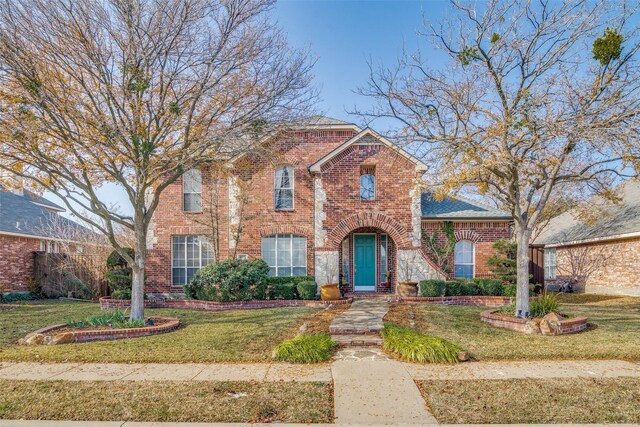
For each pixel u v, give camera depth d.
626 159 9.20
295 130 14.20
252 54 10.99
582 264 22.22
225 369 7.61
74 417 5.46
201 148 11.33
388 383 6.79
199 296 15.72
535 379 6.93
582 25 10.25
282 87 11.58
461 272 18.70
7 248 19.45
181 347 9.07
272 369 7.60
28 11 9.35
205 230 18.17
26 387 6.57
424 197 19.86
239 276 14.88
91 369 7.62
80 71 10.16
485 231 18.56
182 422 5.33
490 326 11.14
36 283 20.47
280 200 18.39
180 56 10.83
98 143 10.08
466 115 11.06
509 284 16.44
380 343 9.37
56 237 21.72
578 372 7.33
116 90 10.23
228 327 11.08
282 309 14.02
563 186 20.39
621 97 9.80
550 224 26.50
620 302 16.83
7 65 9.60
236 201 17.88
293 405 5.86
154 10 10.38
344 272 18.84
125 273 17.31
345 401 6.02
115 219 11.35
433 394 6.25
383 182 17.38
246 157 16.58
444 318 12.04
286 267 18.06
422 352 8.05
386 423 5.30
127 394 6.26
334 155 17.42
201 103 11.43
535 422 5.28
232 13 10.73
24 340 9.52
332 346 9.06
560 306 15.30
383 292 18.48
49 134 10.05
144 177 10.84
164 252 18.25
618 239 19.53
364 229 18.92
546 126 9.83
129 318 11.84
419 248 17.11
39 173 11.47
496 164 10.10
